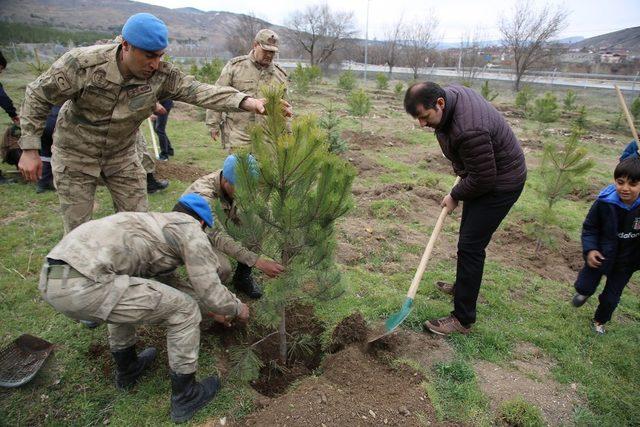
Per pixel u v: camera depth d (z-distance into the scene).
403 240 5.00
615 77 30.80
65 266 2.08
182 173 6.80
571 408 2.75
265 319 2.70
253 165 2.40
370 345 3.09
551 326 3.59
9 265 3.96
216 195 3.06
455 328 3.33
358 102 10.73
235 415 2.47
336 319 3.37
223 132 5.48
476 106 2.69
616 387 2.95
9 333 3.07
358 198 6.23
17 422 2.41
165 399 2.56
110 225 2.24
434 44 34.66
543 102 12.22
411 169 7.99
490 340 3.30
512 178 2.85
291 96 17.44
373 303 3.66
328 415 2.33
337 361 2.82
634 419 2.71
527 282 4.33
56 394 2.58
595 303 3.99
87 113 2.77
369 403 2.50
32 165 2.65
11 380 2.60
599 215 3.31
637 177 2.96
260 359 3.05
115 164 3.14
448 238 5.19
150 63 2.57
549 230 5.62
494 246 5.20
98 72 2.60
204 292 2.32
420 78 31.20
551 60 29.97
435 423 2.47
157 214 2.38
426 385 2.73
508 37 26.30
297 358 3.14
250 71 4.94
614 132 14.14
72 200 3.04
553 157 4.80
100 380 2.70
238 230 2.54
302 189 2.51
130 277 2.21
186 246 2.29
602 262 3.31
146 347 2.95
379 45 46.03
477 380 2.90
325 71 39.06
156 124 7.39
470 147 2.64
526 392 2.84
